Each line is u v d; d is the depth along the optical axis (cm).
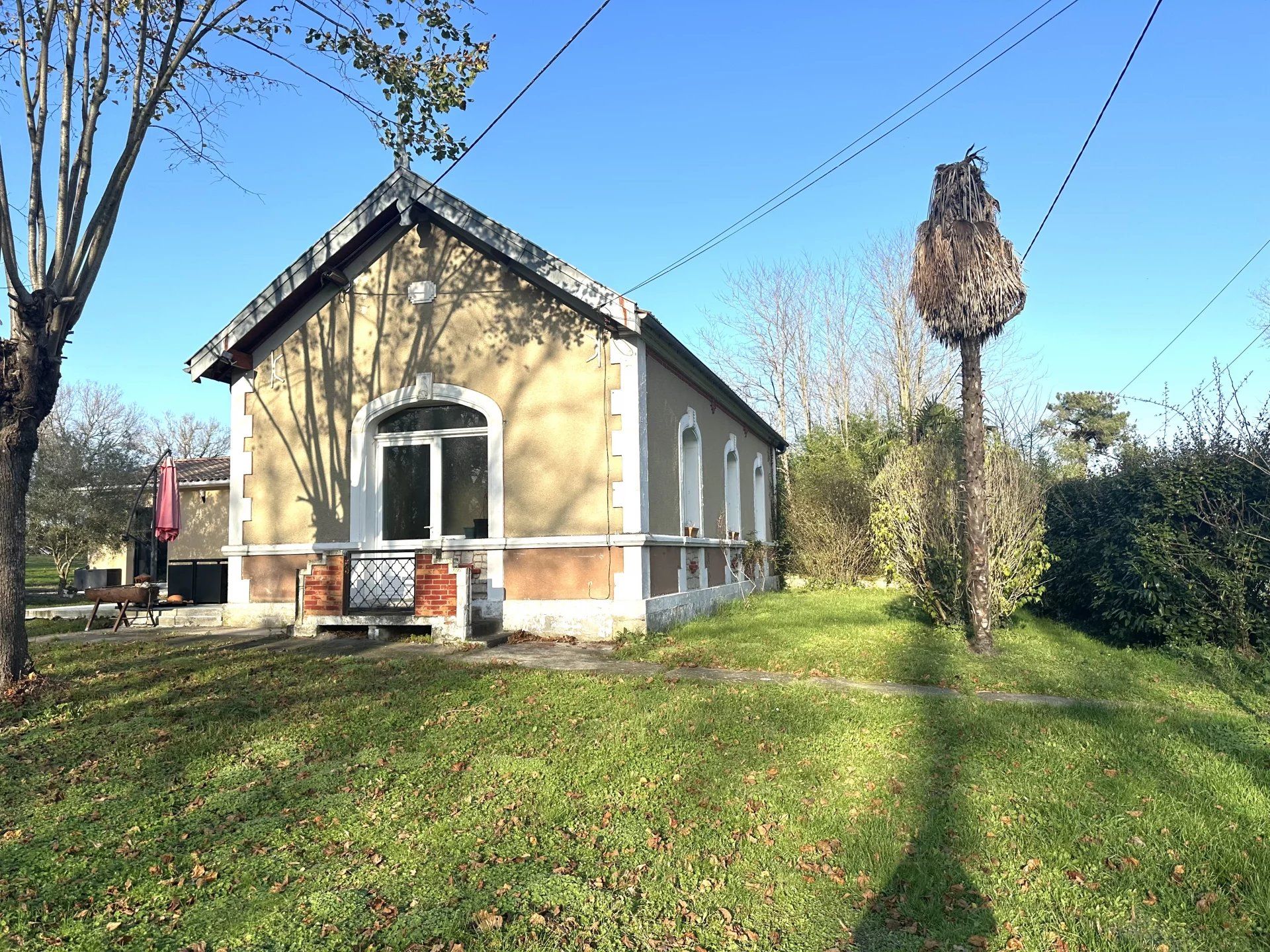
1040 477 1329
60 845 468
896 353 3284
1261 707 756
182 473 2067
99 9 848
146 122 855
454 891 408
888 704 748
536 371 1217
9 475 811
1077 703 757
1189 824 471
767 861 440
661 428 1323
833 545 2250
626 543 1157
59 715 726
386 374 1266
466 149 1055
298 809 519
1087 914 385
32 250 812
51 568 3641
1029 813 495
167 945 366
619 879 423
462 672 897
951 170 1014
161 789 555
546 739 650
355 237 1237
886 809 505
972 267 997
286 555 1269
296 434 1288
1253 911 383
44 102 810
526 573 1194
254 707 751
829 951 361
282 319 1304
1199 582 979
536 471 1203
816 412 3578
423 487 1272
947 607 1192
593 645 1113
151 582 1509
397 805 522
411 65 977
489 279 1245
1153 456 1146
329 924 380
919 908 392
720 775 563
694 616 1406
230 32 934
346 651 1035
